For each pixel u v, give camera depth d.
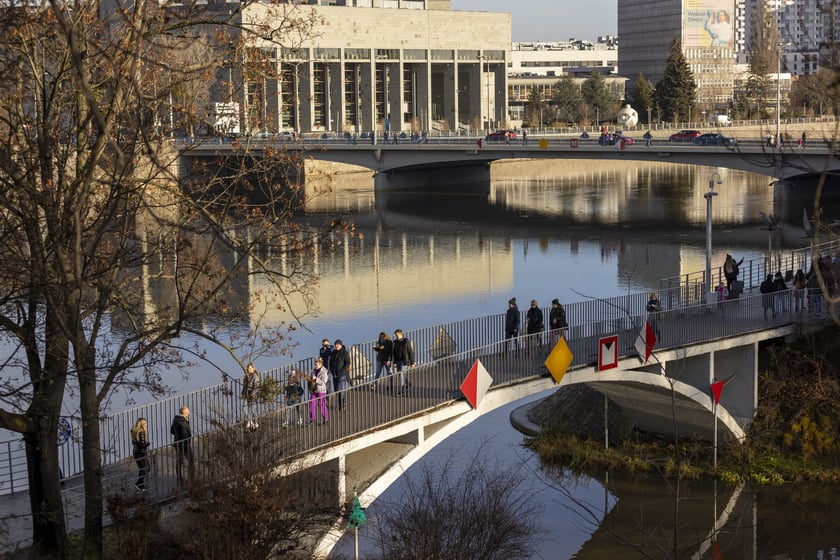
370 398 39.03
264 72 30.05
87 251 27.08
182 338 67.88
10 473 35.19
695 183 168.88
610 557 42.75
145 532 28.53
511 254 104.56
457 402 39.50
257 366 61.72
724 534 45.28
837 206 129.62
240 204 32.44
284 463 31.31
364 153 153.88
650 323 48.81
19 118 26.08
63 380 27.67
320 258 104.44
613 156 133.75
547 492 48.38
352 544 36.88
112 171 27.11
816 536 45.41
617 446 53.97
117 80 24.59
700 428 53.53
